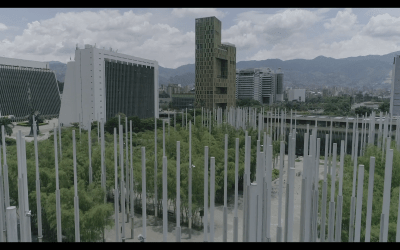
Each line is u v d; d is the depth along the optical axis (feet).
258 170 82.48
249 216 83.41
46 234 135.74
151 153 183.73
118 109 499.51
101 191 134.41
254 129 285.84
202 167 150.61
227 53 622.95
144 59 563.89
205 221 95.71
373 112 220.02
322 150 366.22
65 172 142.92
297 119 447.42
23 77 604.49
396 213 111.96
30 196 131.13
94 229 119.96
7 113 566.77
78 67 454.81
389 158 82.07
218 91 611.06
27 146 183.93
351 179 142.00
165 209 92.94
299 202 180.75
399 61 432.66
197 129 248.32
